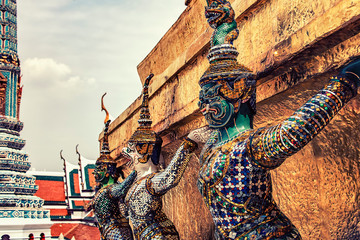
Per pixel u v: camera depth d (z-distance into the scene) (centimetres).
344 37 177
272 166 179
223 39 214
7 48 1562
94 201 400
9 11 1599
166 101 392
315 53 195
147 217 297
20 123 1539
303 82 209
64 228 1953
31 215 1409
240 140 195
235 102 202
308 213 251
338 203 227
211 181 195
